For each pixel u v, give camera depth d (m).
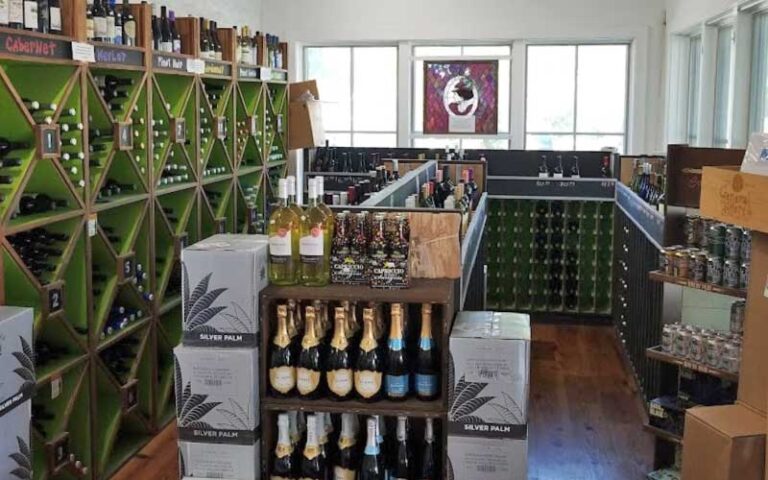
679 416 3.70
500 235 7.28
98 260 4.20
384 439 2.75
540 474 4.02
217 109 5.71
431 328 2.66
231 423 2.61
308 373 2.61
